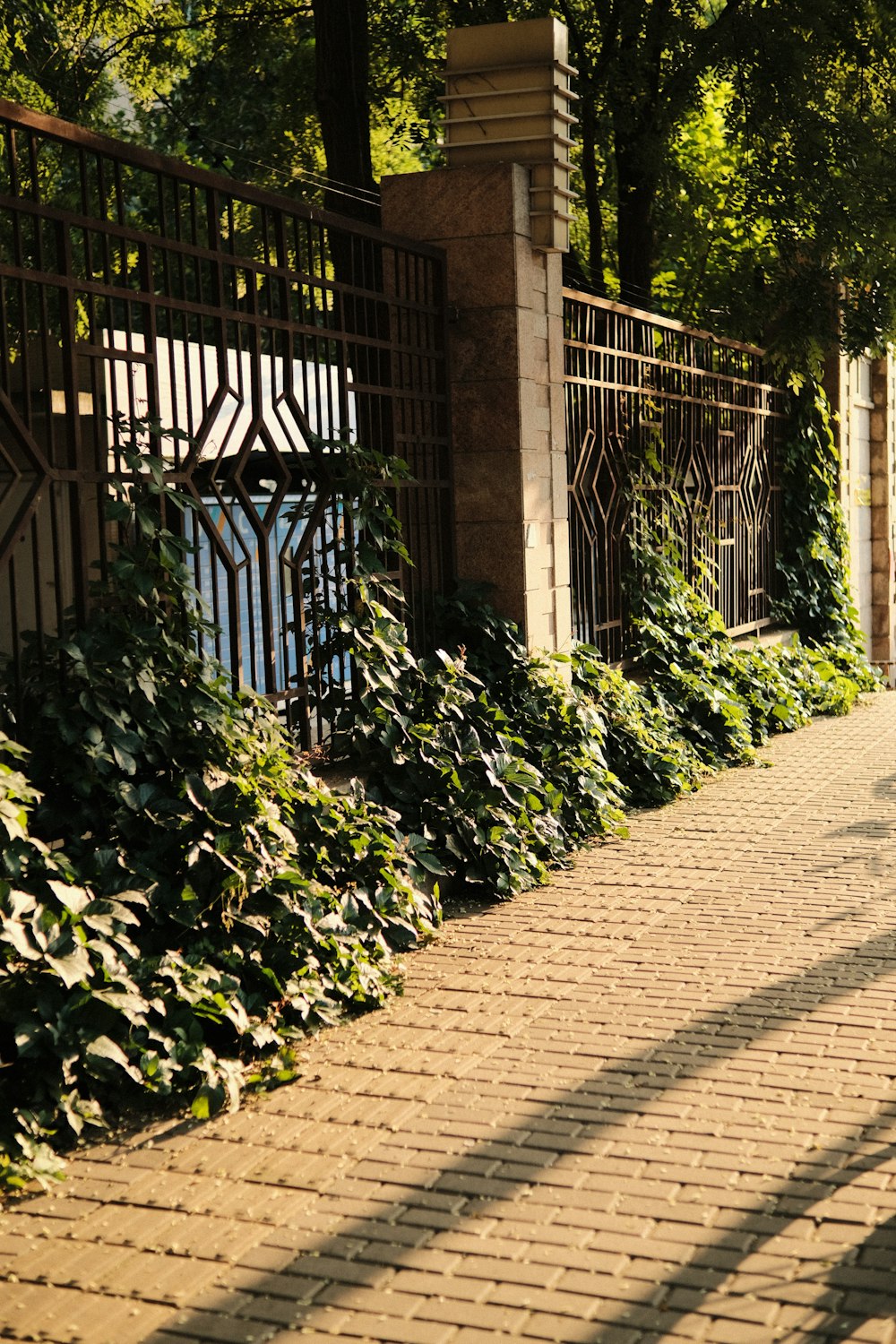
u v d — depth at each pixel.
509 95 8.30
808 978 5.25
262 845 5.04
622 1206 3.46
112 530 6.41
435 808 6.67
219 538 5.83
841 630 15.48
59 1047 4.05
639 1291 3.05
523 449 8.30
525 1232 3.35
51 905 4.32
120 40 17.33
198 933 4.79
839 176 14.08
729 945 5.72
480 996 5.15
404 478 7.38
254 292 6.18
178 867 4.88
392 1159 3.79
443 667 7.70
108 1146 3.95
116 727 4.91
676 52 14.38
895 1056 4.40
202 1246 3.35
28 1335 2.97
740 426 13.80
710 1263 3.16
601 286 15.64
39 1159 3.78
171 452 8.11
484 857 6.67
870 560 18.16
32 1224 3.49
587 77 14.41
